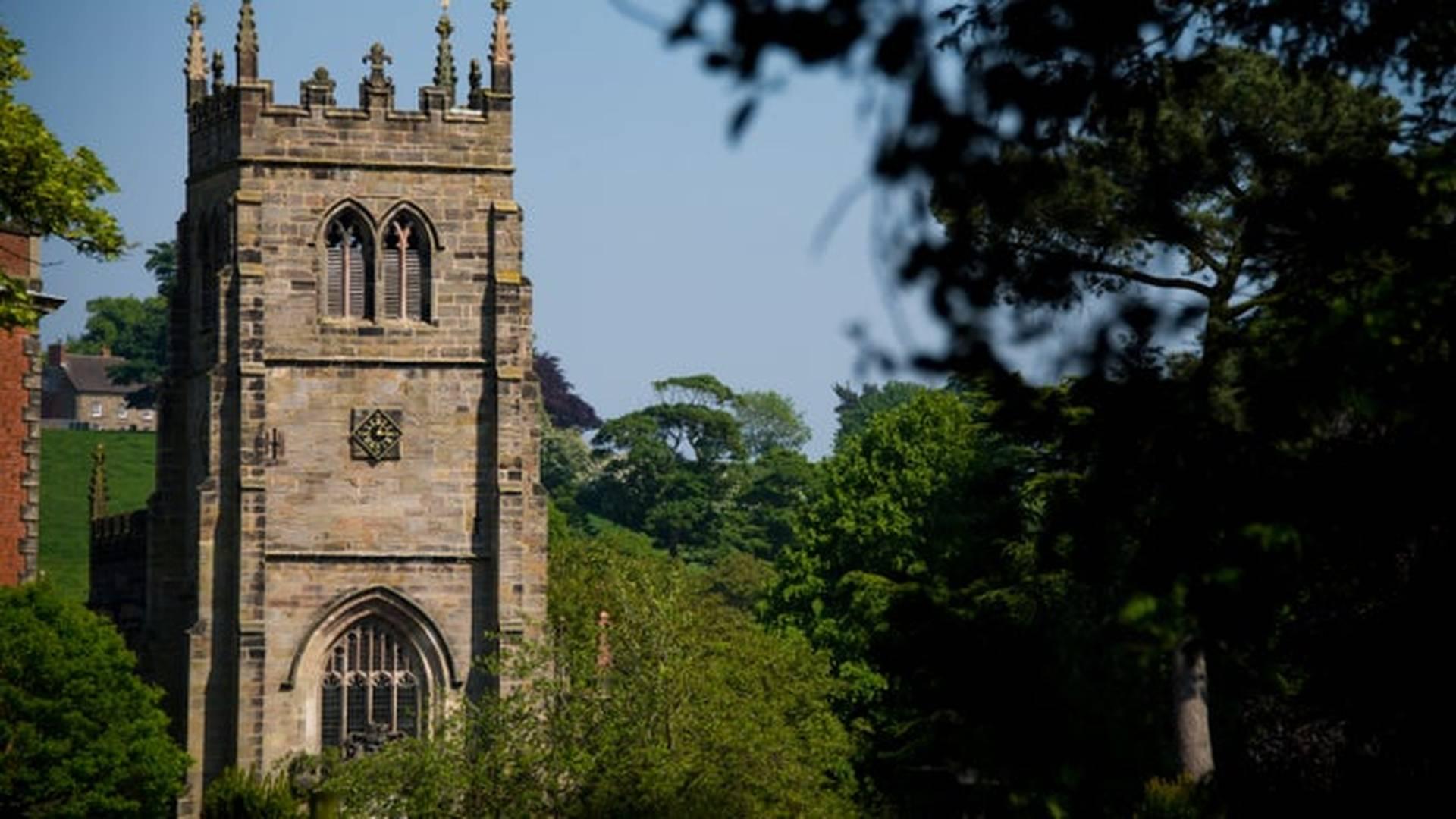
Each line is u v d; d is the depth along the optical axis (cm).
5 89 8875
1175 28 3659
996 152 3086
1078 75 3206
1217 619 3434
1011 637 3628
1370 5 3609
